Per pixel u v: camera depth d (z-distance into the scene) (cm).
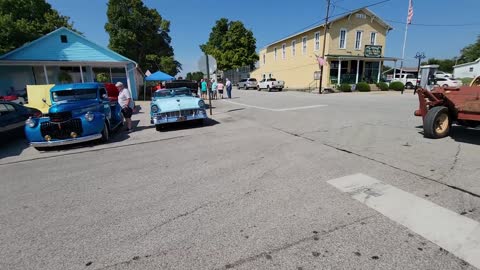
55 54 1892
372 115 986
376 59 2797
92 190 409
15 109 891
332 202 325
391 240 248
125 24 3738
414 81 3106
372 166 441
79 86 823
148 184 420
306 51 3017
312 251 239
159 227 292
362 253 233
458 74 4597
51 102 797
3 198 400
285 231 271
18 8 2502
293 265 223
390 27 2898
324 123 864
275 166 468
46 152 702
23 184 459
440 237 248
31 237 287
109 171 500
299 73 3198
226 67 5072
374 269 213
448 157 468
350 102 1505
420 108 652
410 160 461
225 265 228
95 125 719
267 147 602
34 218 330
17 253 260
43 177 491
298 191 361
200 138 754
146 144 723
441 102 612
